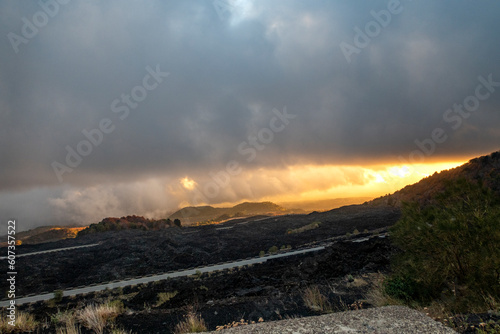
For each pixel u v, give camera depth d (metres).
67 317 7.78
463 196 6.80
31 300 34.25
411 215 7.50
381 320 3.79
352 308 7.61
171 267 55.88
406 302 6.88
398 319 3.80
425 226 6.85
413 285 7.11
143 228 130.00
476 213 6.30
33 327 7.05
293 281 15.84
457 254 6.44
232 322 7.53
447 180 7.31
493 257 5.64
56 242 98.50
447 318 4.43
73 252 75.81
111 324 7.35
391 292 7.28
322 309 7.98
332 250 21.25
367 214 92.38
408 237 7.39
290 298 9.39
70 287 45.56
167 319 7.77
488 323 3.76
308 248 49.41
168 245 74.94
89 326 7.11
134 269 56.75
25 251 82.69
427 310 5.79
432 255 6.96
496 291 5.47
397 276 7.63
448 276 6.84
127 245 79.50
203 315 8.26
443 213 6.80
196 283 26.27
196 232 108.88
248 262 44.12
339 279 11.74
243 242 80.44
